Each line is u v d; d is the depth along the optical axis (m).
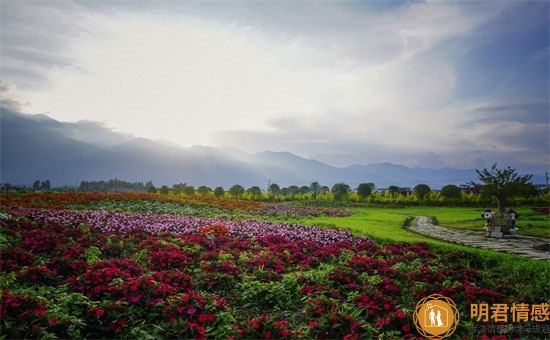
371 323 4.37
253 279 5.81
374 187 35.81
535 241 11.44
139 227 9.84
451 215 21.02
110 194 18.75
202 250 7.67
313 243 8.67
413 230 14.03
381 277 6.19
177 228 10.04
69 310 4.13
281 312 4.88
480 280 6.54
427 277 6.08
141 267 5.77
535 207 23.67
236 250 7.69
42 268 5.16
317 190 39.50
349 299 4.92
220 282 5.61
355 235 10.36
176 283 5.15
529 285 6.28
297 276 5.85
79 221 10.05
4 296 3.90
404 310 4.47
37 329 3.53
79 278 4.75
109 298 4.45
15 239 7.55
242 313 4.80
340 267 6.23
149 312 4.32
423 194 32.41
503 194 13.02
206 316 4.08
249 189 35.56
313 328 4.04
